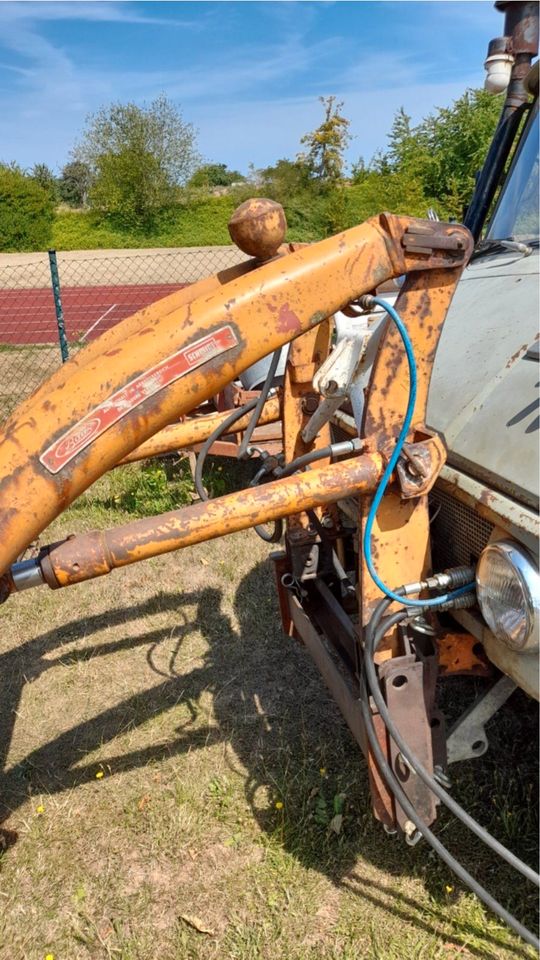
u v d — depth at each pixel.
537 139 2.88
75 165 42.25
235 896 2.20
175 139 34.66
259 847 2.36
